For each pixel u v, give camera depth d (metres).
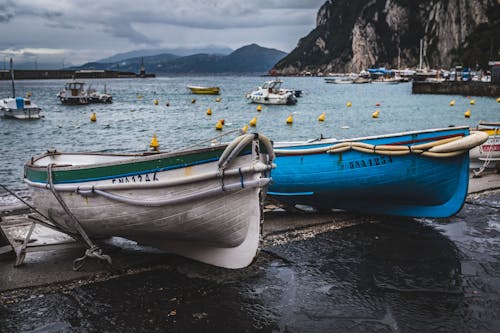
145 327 5.57
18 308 5.93
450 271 7.11
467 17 161.88
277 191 9.96
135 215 6.70
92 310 5.92
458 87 71.75
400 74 150.88
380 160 8.97
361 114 42.25
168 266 7.21
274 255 7.70
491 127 14.01
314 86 119.44
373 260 7.53
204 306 6.07
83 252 7.72
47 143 25.38
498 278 6.86
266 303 6.18
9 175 16.19
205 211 6.50
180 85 130.38
